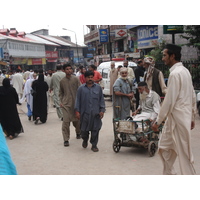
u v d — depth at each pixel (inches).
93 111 247.9
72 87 281.3
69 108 278.1
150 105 245.1
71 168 209.6
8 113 313.3
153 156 232.4
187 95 141.0
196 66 461.7
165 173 156.8
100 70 644.1
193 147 247.4
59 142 291.7
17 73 652.7
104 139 293.9
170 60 148.6
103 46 1518.2
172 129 142.8
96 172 198.1
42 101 392.8
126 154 240.7
